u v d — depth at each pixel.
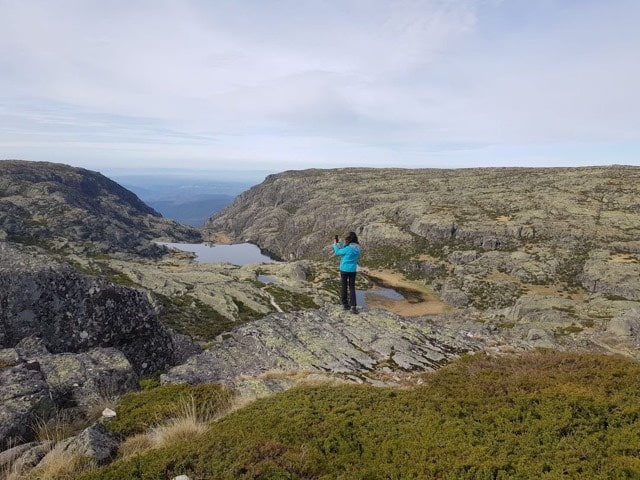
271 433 9.04
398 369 16.19
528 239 185.75
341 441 8.76
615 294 131.25
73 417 10.58
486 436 8.61
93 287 15.31
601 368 11.81
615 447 7.62
